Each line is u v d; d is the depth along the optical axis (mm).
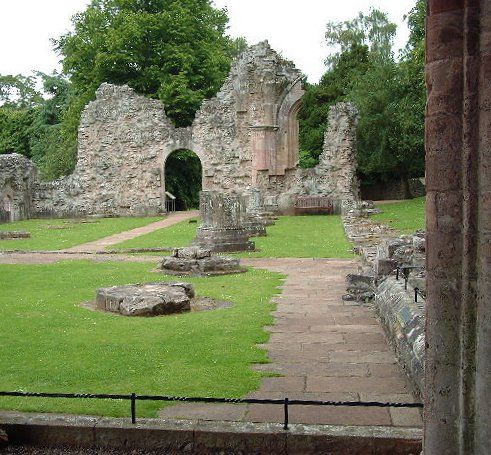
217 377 6461
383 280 10203
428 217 3590
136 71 41094
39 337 8195
